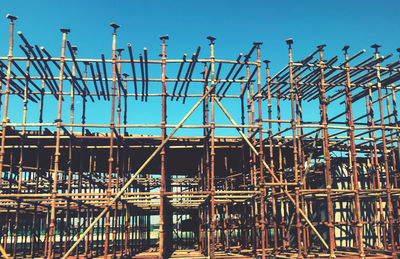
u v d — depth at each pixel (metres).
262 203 14.37
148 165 21.97
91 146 16.53
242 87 18.16
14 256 14.54
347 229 19.78
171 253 17.95
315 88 18.95
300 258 14.23
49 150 17.91
